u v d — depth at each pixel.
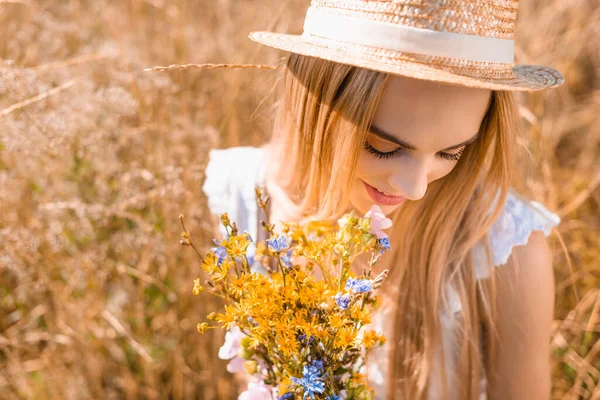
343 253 0.96
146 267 2.02
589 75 3.24
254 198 1.61
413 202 1.31
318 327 0.91
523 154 1.79
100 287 2.01
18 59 2.10
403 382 1.51
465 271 1.38
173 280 2.06
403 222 1.35
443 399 1.45
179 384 2.06
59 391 1.99
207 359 2.11
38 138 1.71
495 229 1.37
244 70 2.47
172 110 2.13
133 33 2.55
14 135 1.71
